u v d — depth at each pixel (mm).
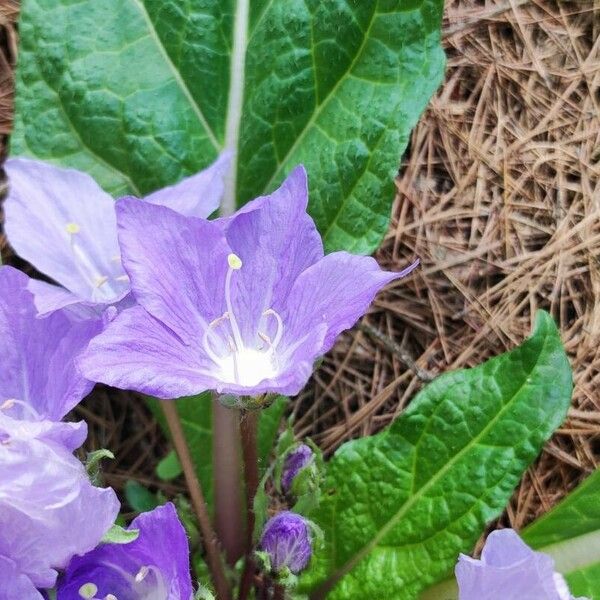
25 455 170
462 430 226
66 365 188
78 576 192
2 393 193
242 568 236
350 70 236
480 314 271
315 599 233
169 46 242
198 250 186
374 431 266
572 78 284
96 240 205
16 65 240
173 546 180
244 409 191
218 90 243
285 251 191
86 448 261
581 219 275
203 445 247
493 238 275
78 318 196
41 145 239
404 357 268
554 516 236
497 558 187
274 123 240
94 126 240
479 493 224
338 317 179
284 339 190
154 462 262
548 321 224
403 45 232
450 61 283
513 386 224
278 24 239
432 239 275
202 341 188
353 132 235
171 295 183
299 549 202
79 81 240
